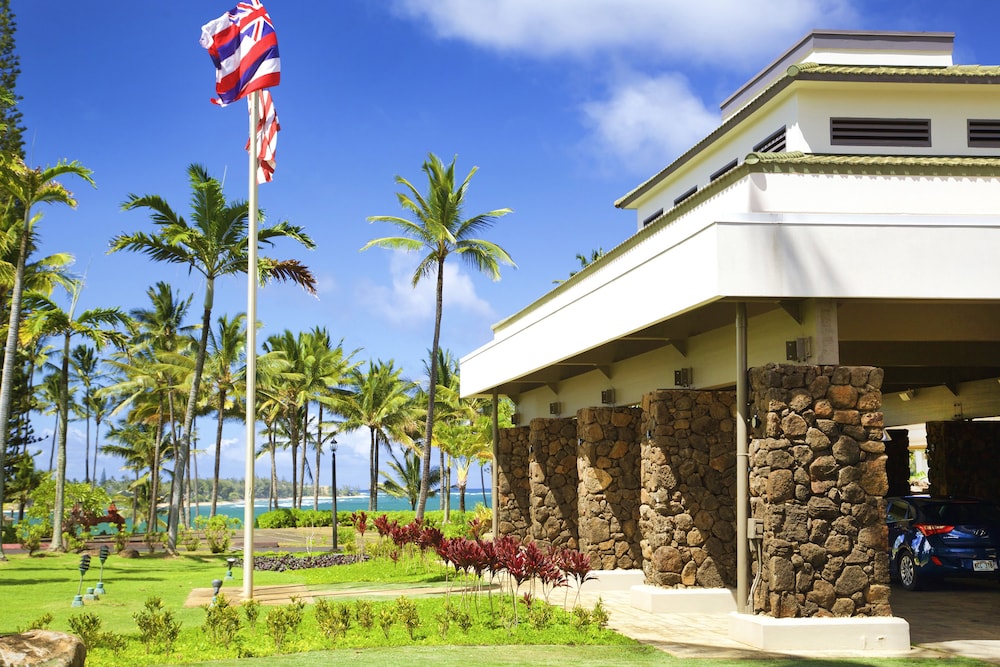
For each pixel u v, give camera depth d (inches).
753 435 442.3
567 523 799.7
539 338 716.0
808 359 441.4
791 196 496.4
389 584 724.0
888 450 890.1
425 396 2281.0
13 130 1282.0
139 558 1057.5
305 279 1144.8
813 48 718.5
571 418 826.8
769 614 423.2
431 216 1342.3
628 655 384.2
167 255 1070.4
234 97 661.3
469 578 745.0
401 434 2209.6
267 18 665.6
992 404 717.3
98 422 2662.4
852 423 427.2
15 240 975.6
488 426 1978.3
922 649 406.0
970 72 619.8
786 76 613.6
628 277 534.9
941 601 556.7
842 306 491.2
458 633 437.4
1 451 926.4
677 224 573.0
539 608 494.0
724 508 555.5
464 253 1350.9
